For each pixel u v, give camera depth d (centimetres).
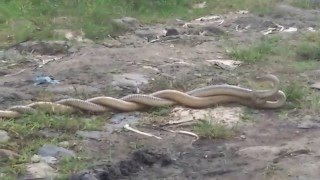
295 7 1897
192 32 1595
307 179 735
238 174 754
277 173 750
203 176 754
